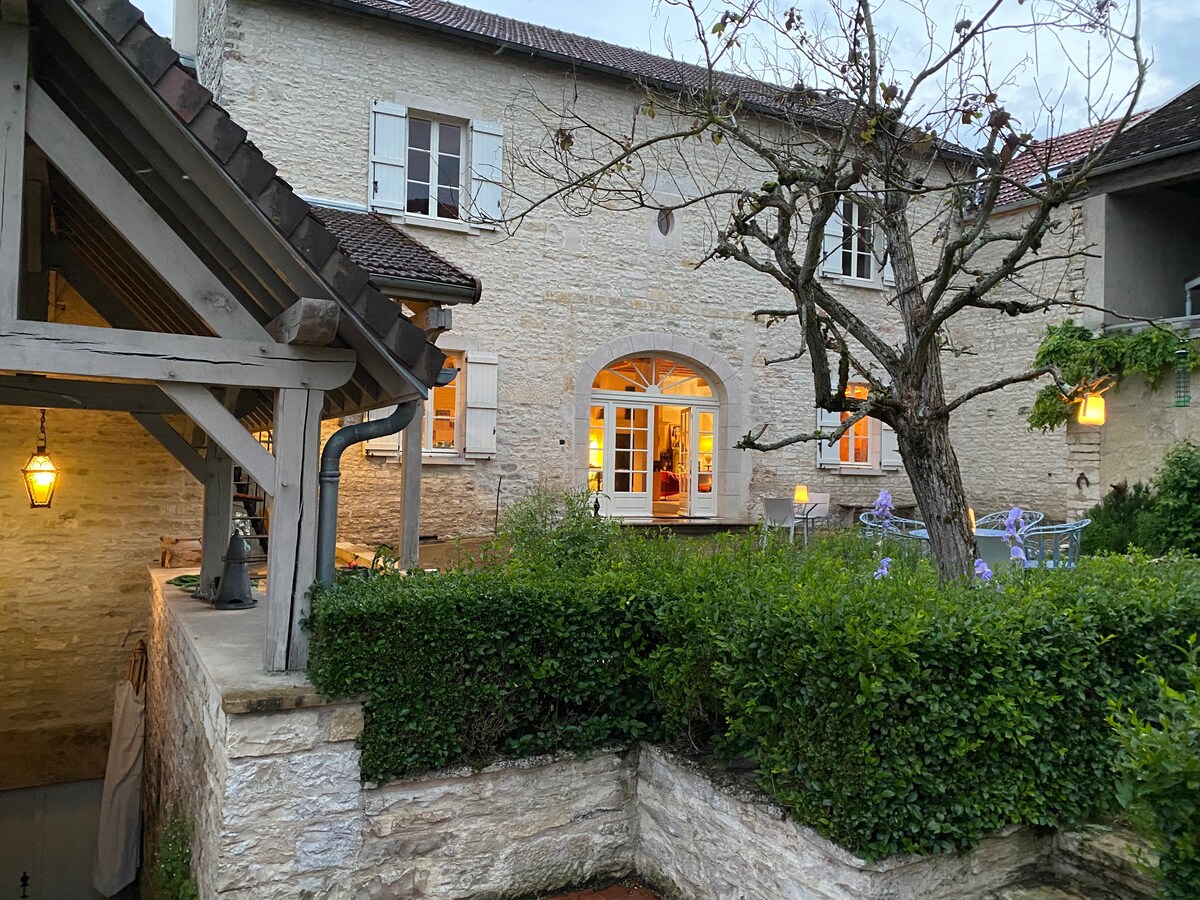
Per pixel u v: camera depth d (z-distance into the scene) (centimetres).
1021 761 340
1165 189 1110
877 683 306
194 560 834
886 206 484
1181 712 281
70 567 824
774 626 346
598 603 438
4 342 354
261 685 388
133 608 845
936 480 446
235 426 399
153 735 721
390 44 1073
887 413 450
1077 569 452
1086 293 1047
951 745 321
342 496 1052
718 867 388
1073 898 331
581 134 1170
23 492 807
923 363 444
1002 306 444
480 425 1116
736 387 1307
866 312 1388
